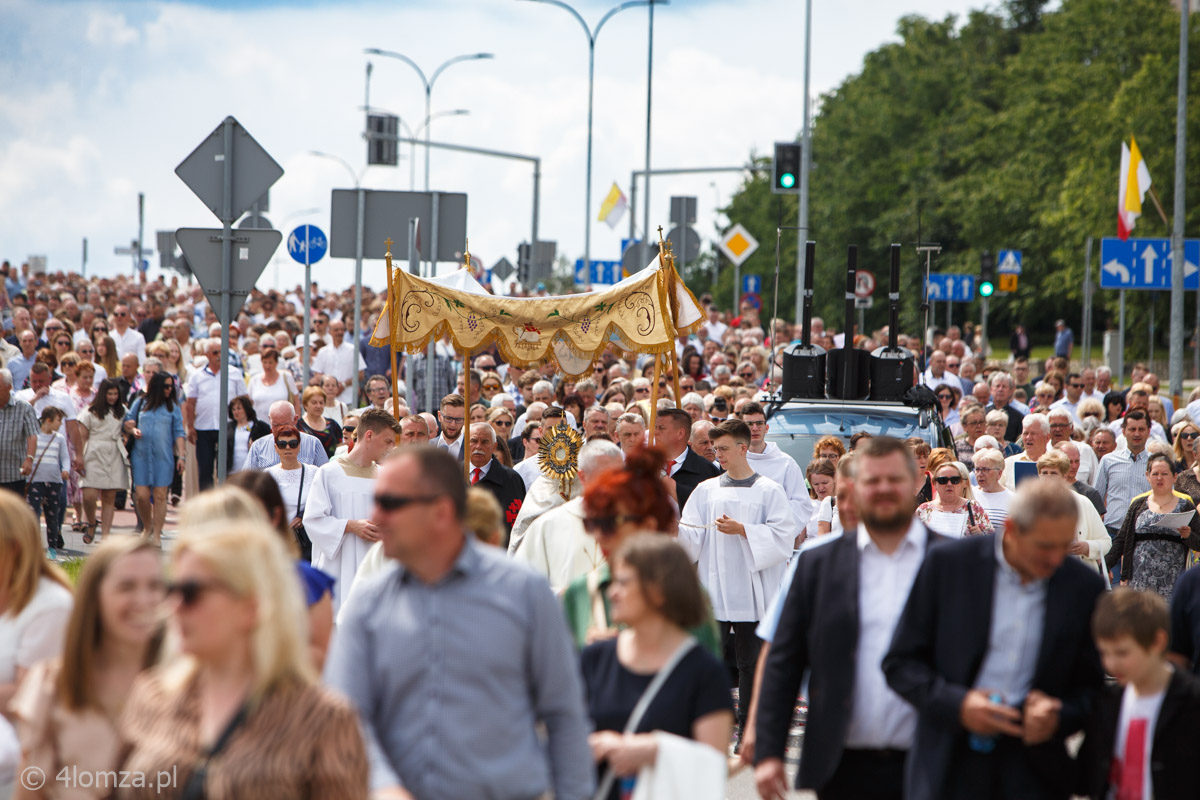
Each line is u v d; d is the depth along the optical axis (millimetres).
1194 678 11289
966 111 163000
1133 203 65812
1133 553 22969
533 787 9375
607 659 10820
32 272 119000
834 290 165875
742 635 20734
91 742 9945
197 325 73062
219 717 8070
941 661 11055
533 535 16188
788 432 31234
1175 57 125438
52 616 11227
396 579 9586
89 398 38625
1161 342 128750
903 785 11617
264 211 66625
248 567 8031
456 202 31641
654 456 11945
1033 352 157750
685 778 9906
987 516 22016
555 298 24672
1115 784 11242
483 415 32281
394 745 9297
